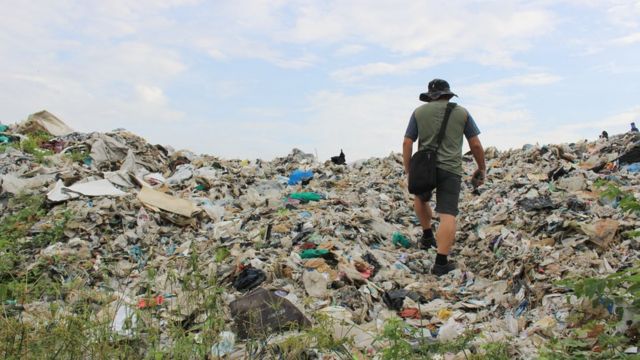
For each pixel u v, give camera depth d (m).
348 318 4.72
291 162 12.77
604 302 3.88
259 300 4.53
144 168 10.88
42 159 10.15
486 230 7.10
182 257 6.30
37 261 5.92
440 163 6.25
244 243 6.53
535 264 5.60
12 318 4.10
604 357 3.59
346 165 12.52
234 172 11.14
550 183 8.38
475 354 3.90
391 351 3.61
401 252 6.82
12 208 7.59
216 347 4.08
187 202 7.95
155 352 3.77
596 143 10.53
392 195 9.48
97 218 7.15
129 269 6.08
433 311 5.04
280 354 3.95
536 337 4.20
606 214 6.67
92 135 12.50
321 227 7.03
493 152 11.77
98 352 3.73
